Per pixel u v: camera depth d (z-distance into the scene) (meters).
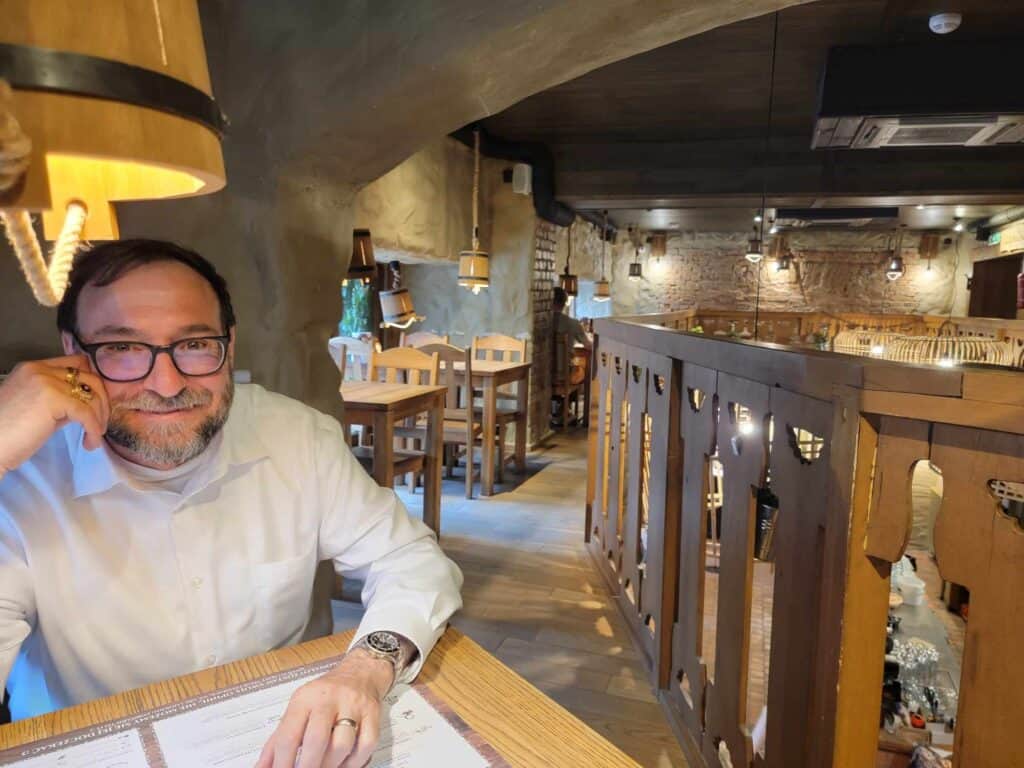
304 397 1.91
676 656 1.94
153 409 0.88
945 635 1.81
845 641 0.99
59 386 0.78
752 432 1.39
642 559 2.49
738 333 9.36
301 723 0.69
